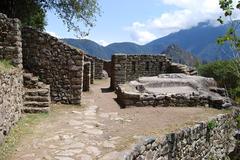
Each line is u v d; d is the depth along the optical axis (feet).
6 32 36.32
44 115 35.78
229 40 21.40
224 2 21.30
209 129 34.96
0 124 24.40
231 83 55.72
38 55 42.37
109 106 43.88
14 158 22.09
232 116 40.19
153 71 80.64
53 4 64.64
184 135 30.45
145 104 42.09
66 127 30.99
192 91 47.14
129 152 22.95
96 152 23.73
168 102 42.50
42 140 26.48
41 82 41.39
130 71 78.79
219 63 79.61
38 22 77.41
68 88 43.01
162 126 31.78
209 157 35.50
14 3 59.31
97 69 91.45
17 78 33.04
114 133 29.01
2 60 35.50
